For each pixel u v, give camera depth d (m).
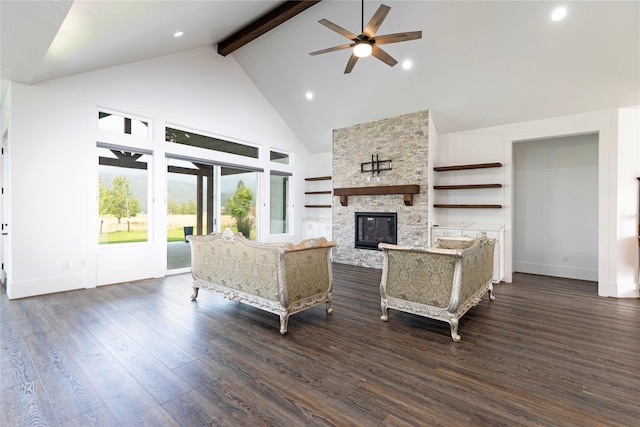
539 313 3.55
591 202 5.25
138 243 4.92
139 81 4.91
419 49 4.65
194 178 5.81
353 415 1.79
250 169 6.63
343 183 6.67
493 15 3.91
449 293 2.86
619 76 3.99
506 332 3.00
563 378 2.18
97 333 2.89
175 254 5.54
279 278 2.96
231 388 2.04
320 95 6.23
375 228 6.23
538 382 2.13
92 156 4.44
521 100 4.79
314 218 7.90
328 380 2.15
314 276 3.32
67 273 4.25
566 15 3.62
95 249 4.48
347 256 6.58
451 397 1.96
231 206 6.41
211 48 5.90
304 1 4.33
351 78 5.60
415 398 1.95
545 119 4.88
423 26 4.32
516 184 5.96
